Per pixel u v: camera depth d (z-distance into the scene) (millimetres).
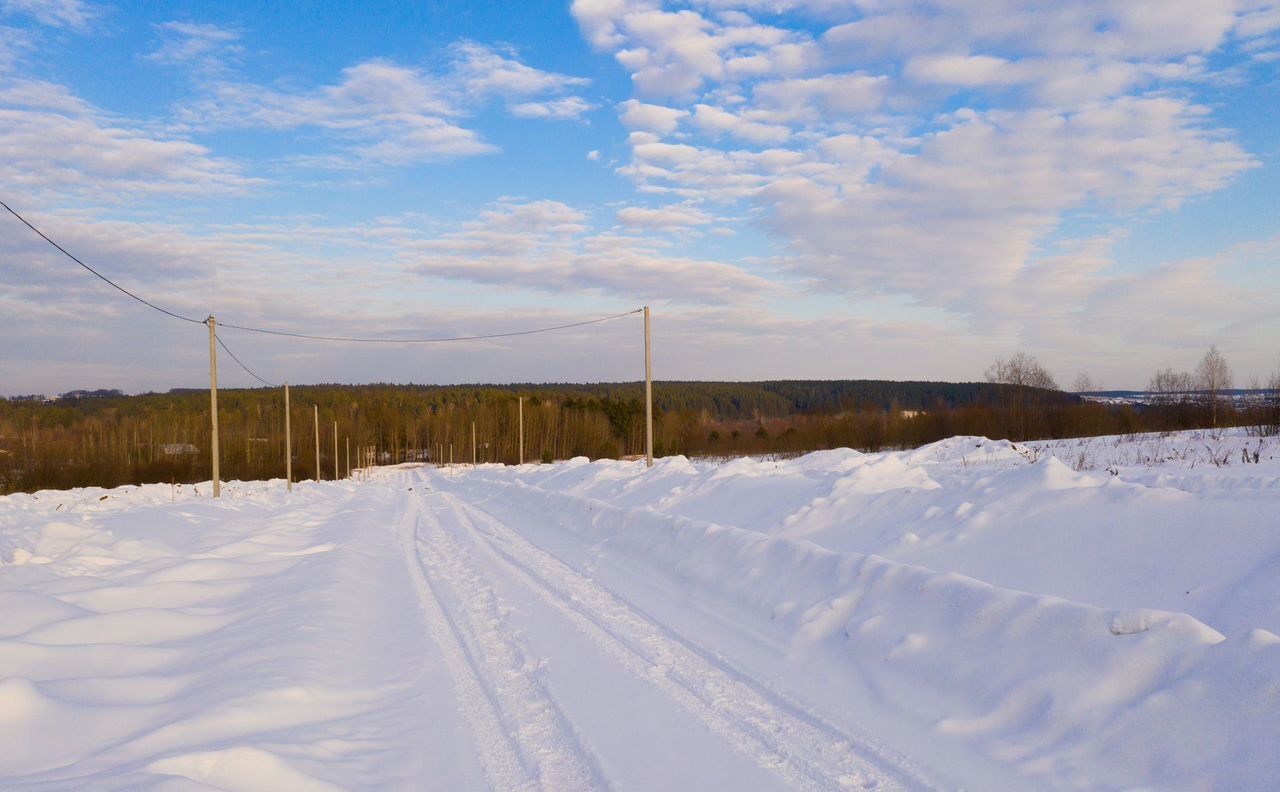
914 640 5855
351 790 4168
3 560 10430
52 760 4301
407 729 5250
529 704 5688
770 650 6703
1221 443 23562
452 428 100562
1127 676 4566
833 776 4363
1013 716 4738
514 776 4488
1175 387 55594
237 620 7734
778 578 8086
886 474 11789
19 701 4699
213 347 24609
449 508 23734
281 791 3936
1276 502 6262
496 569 11547
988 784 4137
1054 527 7391
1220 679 4156
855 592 6996
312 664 6219
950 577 6293
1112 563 6461
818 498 11164
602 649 7020
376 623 8227
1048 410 53594
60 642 6574
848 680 5805
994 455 19797
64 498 24562
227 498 24609
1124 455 21109
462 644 7398
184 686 5641
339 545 13766
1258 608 5090
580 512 16297
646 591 9328
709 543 9945
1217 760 3773
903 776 4316
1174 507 6828
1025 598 5574
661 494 16359
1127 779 3932
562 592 9586
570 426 87250
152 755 4262
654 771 4500
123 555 11109
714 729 5102
